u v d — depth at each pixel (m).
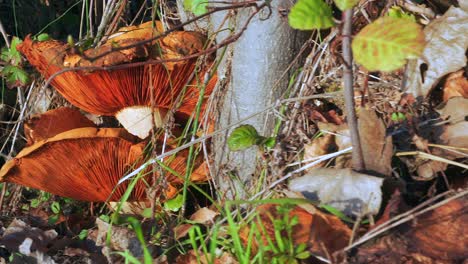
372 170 0.54
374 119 0.55
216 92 0.61
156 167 0.60
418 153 0.56
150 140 0.61
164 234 0.60
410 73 0.59
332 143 0.58
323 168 0.54
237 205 0.55
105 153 0.60
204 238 0.58
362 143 0.55
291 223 0.51
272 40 0.57
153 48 0.61
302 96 0.59
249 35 0.58
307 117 0.59
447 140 0.57
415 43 0.47
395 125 0.58
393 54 0.47
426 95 0.59
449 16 0.59
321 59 0.60
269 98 0.59
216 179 0.61
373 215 0.52
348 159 0.56
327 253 0.50
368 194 0.52
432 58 0.59
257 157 0.59
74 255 0.60
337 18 0.61
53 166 0.60
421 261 0.50
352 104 0.51
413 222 0.52
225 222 0.58
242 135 0.58
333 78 0.60
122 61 0.59
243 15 0.58
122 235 0.59
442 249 0.51
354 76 0.61
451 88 0.60
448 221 0.52
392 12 0.60
